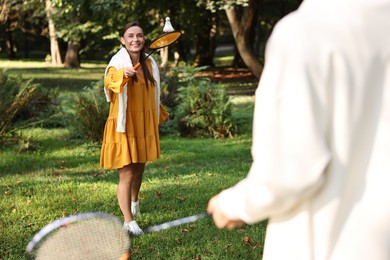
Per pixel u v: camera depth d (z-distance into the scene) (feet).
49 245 7.63
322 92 4.94
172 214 18.81
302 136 4.83
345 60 4.99
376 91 5.18
